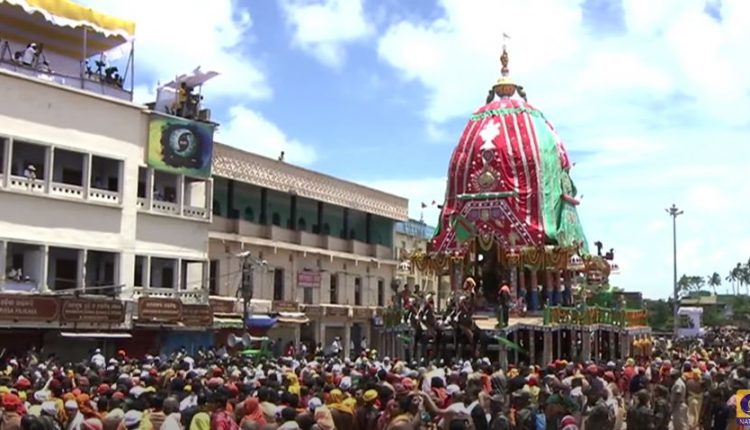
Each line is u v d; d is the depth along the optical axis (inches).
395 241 2383.1
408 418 471.8
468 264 1674.5
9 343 1273.4
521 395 550.6
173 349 1491.1
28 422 427.5
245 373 739.4
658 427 619.2
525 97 1808.6
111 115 1437.0
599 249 1855.3
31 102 1317.7
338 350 1747.0
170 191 1589.6
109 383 659.4
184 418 461.1
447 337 1358.3
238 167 1768.0
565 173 1771.7
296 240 1926.7
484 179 1683.1
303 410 471.8
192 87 1647.4
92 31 1498.5
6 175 1282.0
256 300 1780.3
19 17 1467.8
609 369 911.7
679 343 2001.7
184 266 1584.6
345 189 2113.7
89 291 1398.9
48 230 1333.7
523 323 1434.5
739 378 739.4
